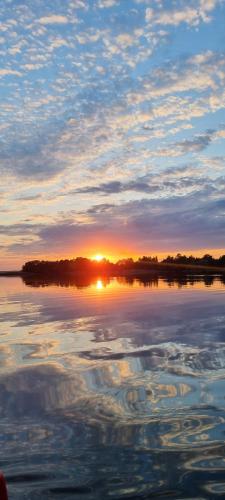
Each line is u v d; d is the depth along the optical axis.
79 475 1.91
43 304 8.55
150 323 5.72
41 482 1.87
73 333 5.18
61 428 2.39
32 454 2.11
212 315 6.25
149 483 1.83
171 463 1.98
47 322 6.14
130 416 2.52
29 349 4.37
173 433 2.28
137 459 2.03
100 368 3.56
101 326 5.62
